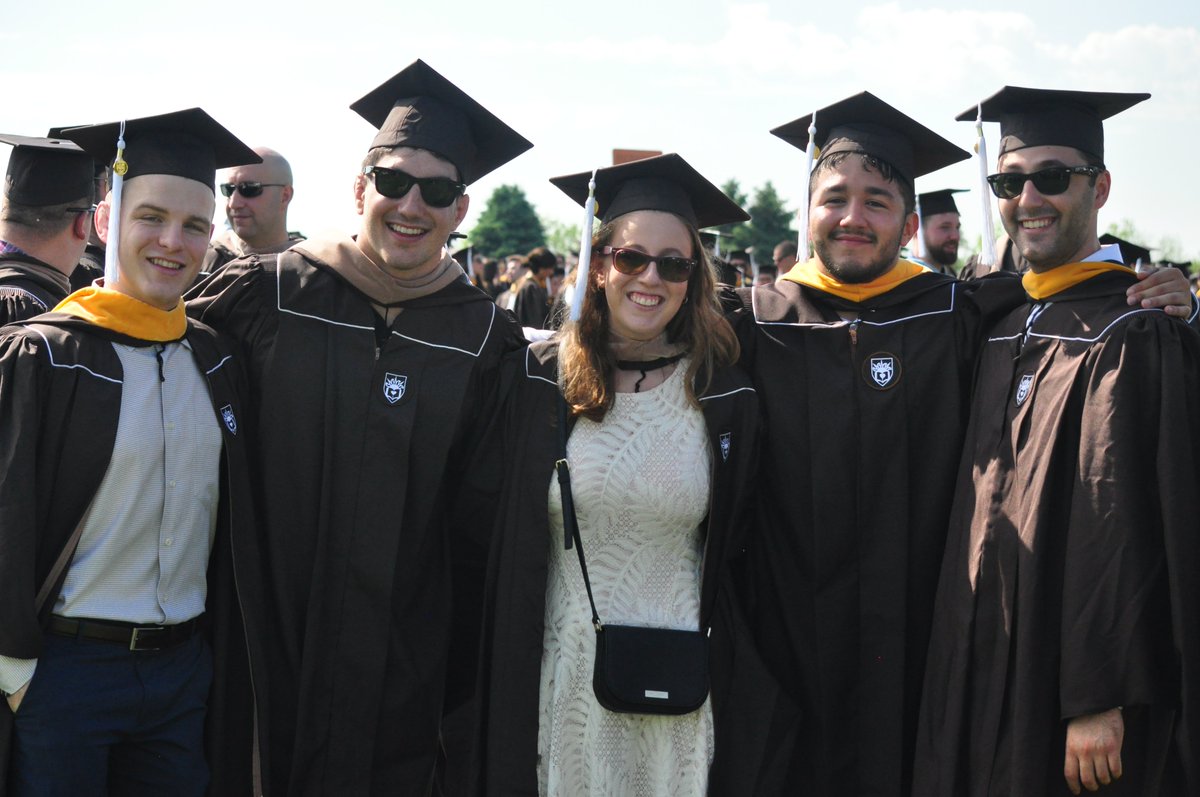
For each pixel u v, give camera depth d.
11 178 3.63
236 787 3.26
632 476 3.11
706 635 3.21
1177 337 3.03
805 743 3.39
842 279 3.49
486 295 3.59
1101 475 2.97
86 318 3.00
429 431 3.32
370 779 3.30
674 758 3.09
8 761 2.87
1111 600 2.93
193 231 3.11
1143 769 3.05
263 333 3.34
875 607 3.34
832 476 3.35
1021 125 3.36
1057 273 3.29
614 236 3.24
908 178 3.51
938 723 3.23
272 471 3.26
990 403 3.27
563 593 3.15
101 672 2.93
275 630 3.28
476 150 3.68
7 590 2.76
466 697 3.54
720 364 3.30
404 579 3.33
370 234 3.34
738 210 3.50
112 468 2.94
